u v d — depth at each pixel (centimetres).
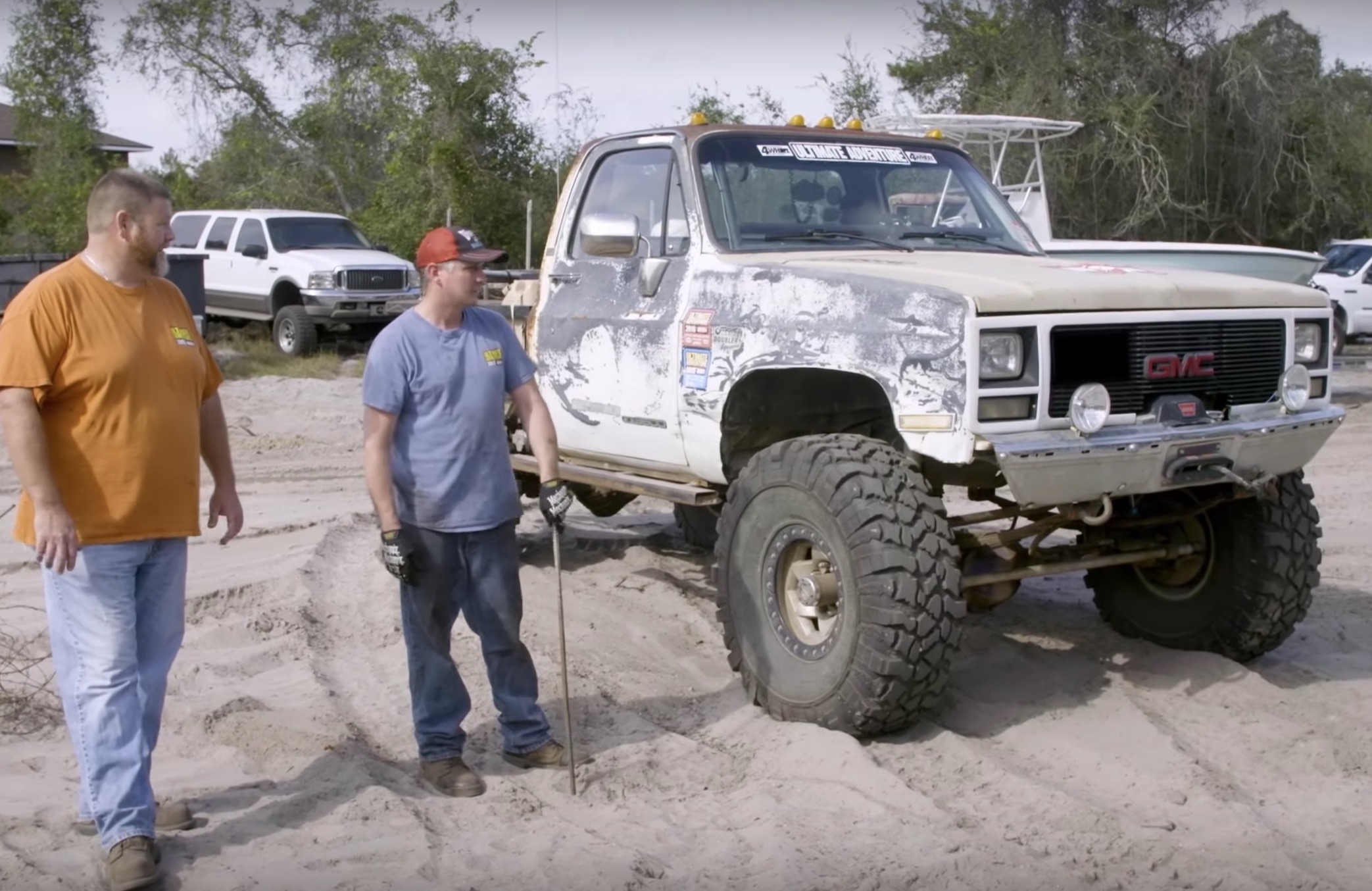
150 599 408
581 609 674
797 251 582
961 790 457
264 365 1778
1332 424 548
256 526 848
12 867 390
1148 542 589
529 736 475
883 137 655
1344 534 889
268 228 1972
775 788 454
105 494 387
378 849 404
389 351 439
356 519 866
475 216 2484
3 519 883
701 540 816
